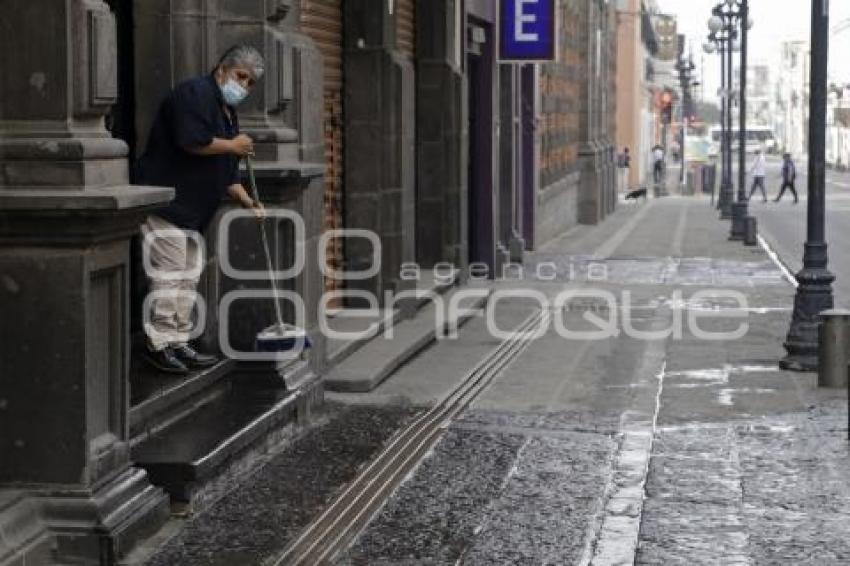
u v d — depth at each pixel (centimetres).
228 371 1193
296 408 1227
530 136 3594
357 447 1178
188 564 838
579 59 4981
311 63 1343
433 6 2298
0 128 828
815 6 1633
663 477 1103
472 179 2800
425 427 1284
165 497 916
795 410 1386
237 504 979
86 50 829
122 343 877
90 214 803
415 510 992
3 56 825
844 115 13100
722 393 1488
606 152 5503
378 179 1902
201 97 1062
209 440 995
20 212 802
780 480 1095
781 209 5969
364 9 1891
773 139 18712
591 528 955
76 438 826
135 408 977
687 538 933
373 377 1472
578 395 1481
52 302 823
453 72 2325
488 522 966
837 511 1004
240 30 1225
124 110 1189
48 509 823
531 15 2741
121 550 834
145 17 1169
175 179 1077
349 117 1902
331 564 863
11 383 828
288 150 1258
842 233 4406
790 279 2867
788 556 894
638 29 8844
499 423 1316
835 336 1505
